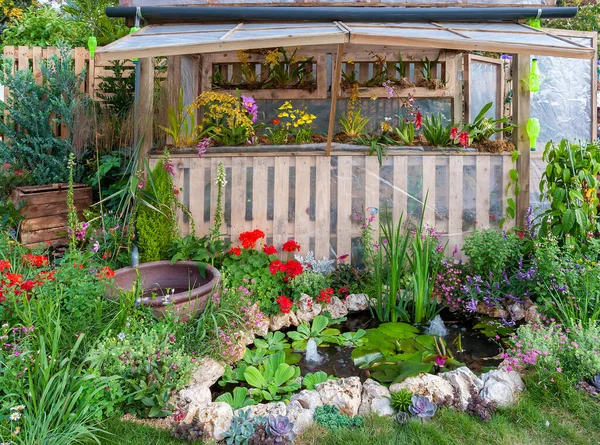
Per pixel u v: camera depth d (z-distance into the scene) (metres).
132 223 4.10
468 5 4.33
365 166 4.36
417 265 3.78
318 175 4.34
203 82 5.27
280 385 2.83
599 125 5.87
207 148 4.31
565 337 2.83
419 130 5.44
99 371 2.47
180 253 3.81
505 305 3.86
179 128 4.47
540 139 5.52
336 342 3.38
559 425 2.41
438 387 2.63
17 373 2.27
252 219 4.37
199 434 2.29
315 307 3.81
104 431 2.21
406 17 4.05
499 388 2.61
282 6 4.36
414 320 3.79
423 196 4.38
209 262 4.03
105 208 5.06
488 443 2.29
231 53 5.24
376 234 4.36
